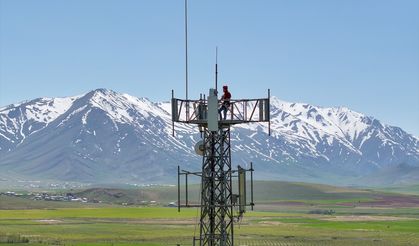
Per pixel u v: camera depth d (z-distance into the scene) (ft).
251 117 152.56
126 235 619.67
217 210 154.92
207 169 154.92
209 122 151.12
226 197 154.51
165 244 520.01
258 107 152.46
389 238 625.41
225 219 157.07
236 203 154.51
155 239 576.20
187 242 544.21
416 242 584.40
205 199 154.81
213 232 154.61
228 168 155.12
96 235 612.29
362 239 612.70
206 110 154.81
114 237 590.55
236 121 152.87
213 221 155.02
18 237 527.81
